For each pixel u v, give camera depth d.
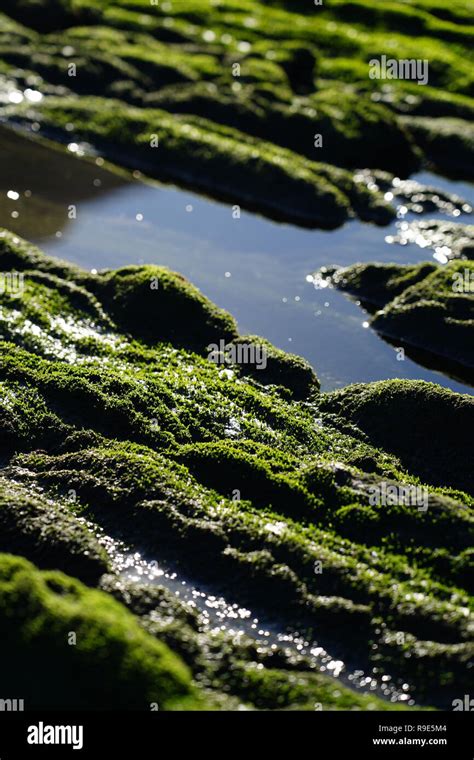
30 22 32.25
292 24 34.22
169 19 33.94
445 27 34.50
